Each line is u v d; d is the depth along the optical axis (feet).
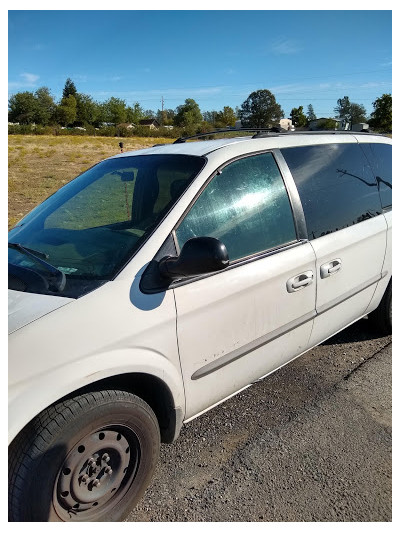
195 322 7.49
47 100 341.00
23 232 9.09
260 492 7.68
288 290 9.11
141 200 8.70
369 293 11.78
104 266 7.29
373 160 12.47
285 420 9.55
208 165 8.39
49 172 69.15
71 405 6.12
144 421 6.88
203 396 7.98
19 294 6.85
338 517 7.17
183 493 7.70
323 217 10.21
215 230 8.11
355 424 9.37
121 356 6.54
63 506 6.29
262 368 9.10
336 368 11.60
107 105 378.73
